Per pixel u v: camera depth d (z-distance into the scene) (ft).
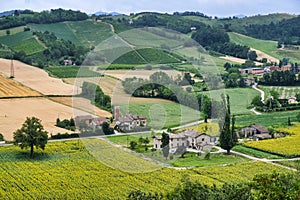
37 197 133.80
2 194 137.80
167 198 71.05
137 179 141.79
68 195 132.57
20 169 163.84
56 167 163.94
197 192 66.54
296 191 69.97
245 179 153.79
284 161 189.47
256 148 210.18
